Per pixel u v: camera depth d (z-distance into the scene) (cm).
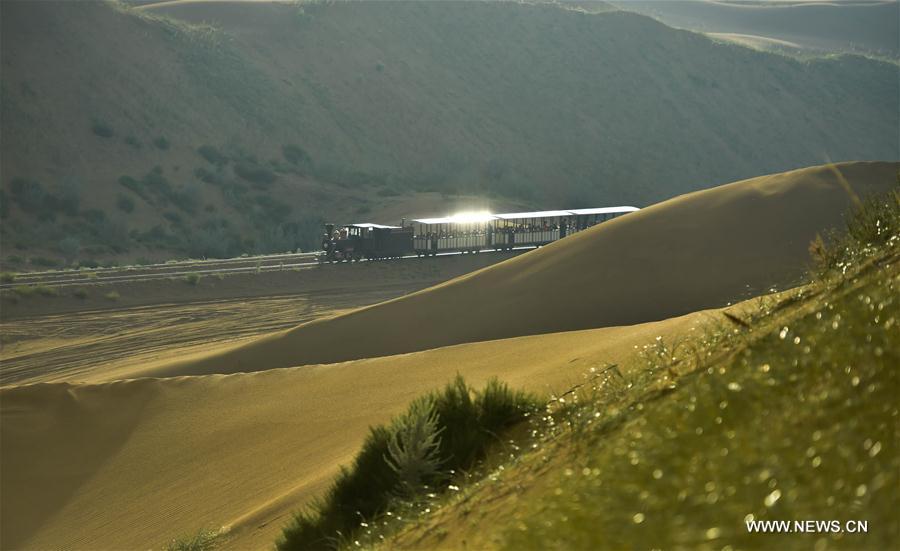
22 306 13612
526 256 8881
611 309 7450
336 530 2411
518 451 1820
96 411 5641
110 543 4044
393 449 2441
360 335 8344
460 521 1316
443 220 17338
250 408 5259
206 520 3841
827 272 1716
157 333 12900
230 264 16775
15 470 5053
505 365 4600
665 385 1305
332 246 16812
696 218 8175
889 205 2083
